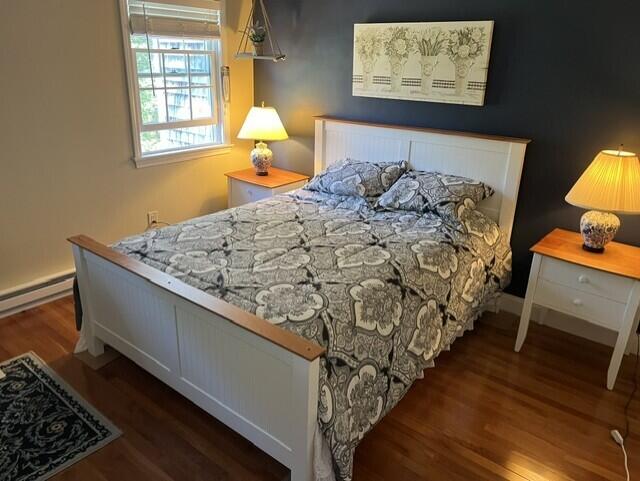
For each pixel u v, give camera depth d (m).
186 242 2.47
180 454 2.04
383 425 2.24
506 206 2.99
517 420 2.29
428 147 3.21
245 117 4.21
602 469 2.04
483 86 2.94
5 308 3.01
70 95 3.05
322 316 1.83
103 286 2.39
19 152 2.90
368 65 3.38
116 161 3.40
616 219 2.51
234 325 1.74
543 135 2.85
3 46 2.71
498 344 2.89
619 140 2.62
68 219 3.23
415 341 2.22
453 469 2.01
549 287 2.61
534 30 2.74
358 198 3.15
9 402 2.29
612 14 2.50
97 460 1.99
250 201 3.82
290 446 1.76
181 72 3.68
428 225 2.76
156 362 2.26
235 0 3.83
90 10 3.02
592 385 2.56
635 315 2.43
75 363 2.59
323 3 3.55
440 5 3.02
